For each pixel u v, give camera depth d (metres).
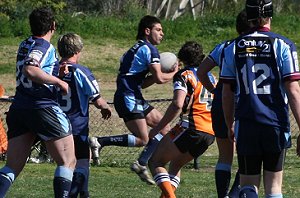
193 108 21.03
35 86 18.50
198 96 21.02
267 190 16.17
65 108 20.89
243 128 16.12
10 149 18.91
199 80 19.58
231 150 20.39
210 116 21.16
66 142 18.78
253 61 16.06
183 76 20.95
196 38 80.12
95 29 80.69
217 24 84.50
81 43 21.39
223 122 19.98
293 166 33.31
